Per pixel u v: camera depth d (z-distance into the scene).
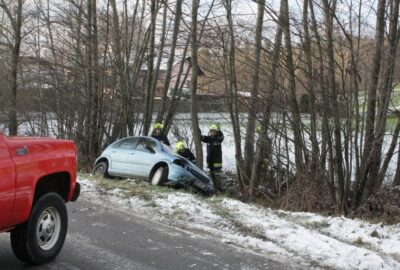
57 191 6.04
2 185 4.87
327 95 11.27
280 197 13.61
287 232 7.69
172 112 21.52
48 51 26.47
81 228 7.54
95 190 10.55
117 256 6.27
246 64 12.57
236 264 6.18
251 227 7.98
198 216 8.59
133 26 21.17
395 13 10.87
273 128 12.67
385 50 11.04
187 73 22.06
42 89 23.70
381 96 11.03
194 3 15.73
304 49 11.20
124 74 20.53
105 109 20.78
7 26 25.48
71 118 21.66
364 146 11.43
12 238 5.50
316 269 6.13
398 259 6.89
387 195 11.47
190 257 6.38
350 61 11.13
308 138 12.31
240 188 15.88
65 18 25.91
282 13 11.46
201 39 17.03
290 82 11.95
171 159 13.90
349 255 6.64
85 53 20.59
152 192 10.48
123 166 14.62
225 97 14.48
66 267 5.72
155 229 7.72
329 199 11.88
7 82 24.30
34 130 24.67
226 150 23.05
